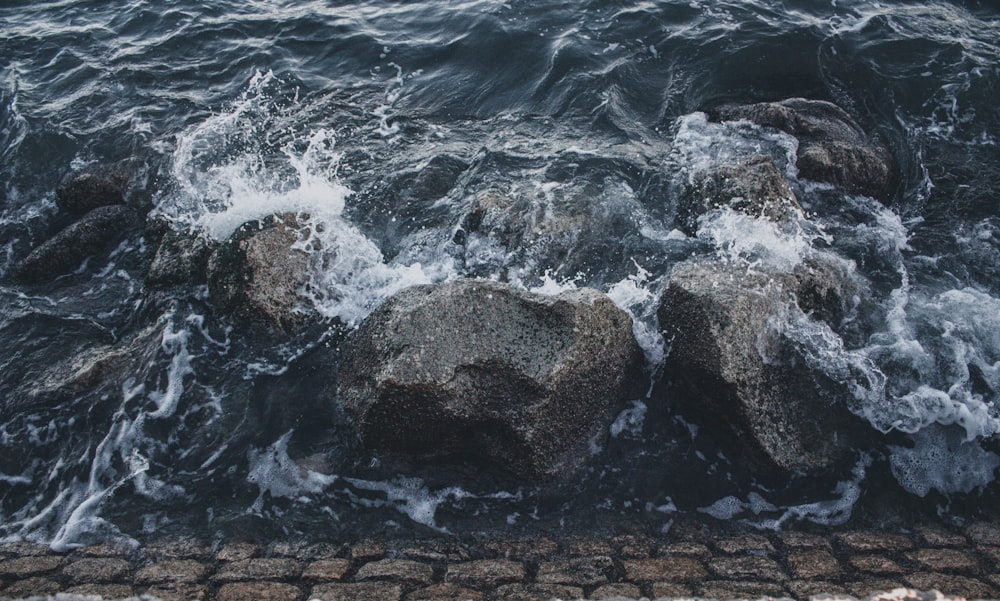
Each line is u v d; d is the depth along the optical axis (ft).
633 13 36.09
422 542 18.10
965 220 26.30
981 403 20.52
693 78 32.60
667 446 20.51
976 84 31.27
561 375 18.84
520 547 17.81
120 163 28.99
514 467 19.38
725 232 24.03
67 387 21.49
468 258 24.85
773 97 32.07
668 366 20.86
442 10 37.91
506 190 26.73
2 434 20.76
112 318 24.26
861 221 26.22
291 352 22.66
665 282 23.59
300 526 18.65
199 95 33.53
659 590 15.76
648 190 27.07
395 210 26.84
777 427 19.66
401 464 20.01
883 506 19.19
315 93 33.27
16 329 23.77
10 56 36.47
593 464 20.04
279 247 23.72
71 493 19.53
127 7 40.11
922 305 23.13
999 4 37.32
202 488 19.56
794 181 27.12
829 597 15.31
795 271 22.08
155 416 21.16
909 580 15.99
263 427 20.94
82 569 16.81
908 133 30.04
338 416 20.89
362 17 38.22
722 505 19.25
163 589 15.88
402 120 31.48
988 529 18.28
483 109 32.04
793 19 35.42
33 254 25.88
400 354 18.89
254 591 15.79
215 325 23.20
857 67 32.60
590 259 24.79
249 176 28.12
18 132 31.89
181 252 24.84
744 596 15.43
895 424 20.45
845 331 22.29
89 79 34.78
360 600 15.47
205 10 39.37
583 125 30.50
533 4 37.14
